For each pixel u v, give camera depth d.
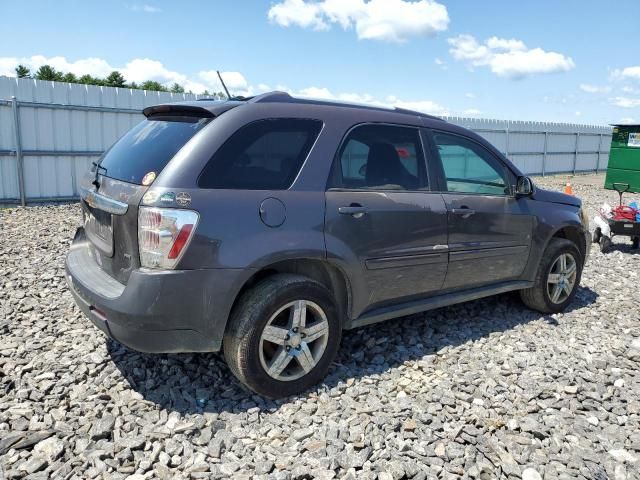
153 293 2.81
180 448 2.72
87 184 3.69
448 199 4.06
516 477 2.61
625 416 3.23
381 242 3.61
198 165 2.96
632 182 17.02
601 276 6.66
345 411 3.12
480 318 4.88
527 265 4.78
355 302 3.58
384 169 3.74
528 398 3.37
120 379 3.42
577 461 2.75
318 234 3.28
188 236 2.85
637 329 4.76
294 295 3.18
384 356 3.95
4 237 7.71
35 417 2.93
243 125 3.16
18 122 11.14
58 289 5.25
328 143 3.46
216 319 2.97
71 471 2.51
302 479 2.53
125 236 2.97
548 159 25.34
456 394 3.38
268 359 3.27
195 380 3.45
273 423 3.00
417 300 4.05
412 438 2.89
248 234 3.02
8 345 3.85
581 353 4.15
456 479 2.57
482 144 4.50
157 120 3.55
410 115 4.06
